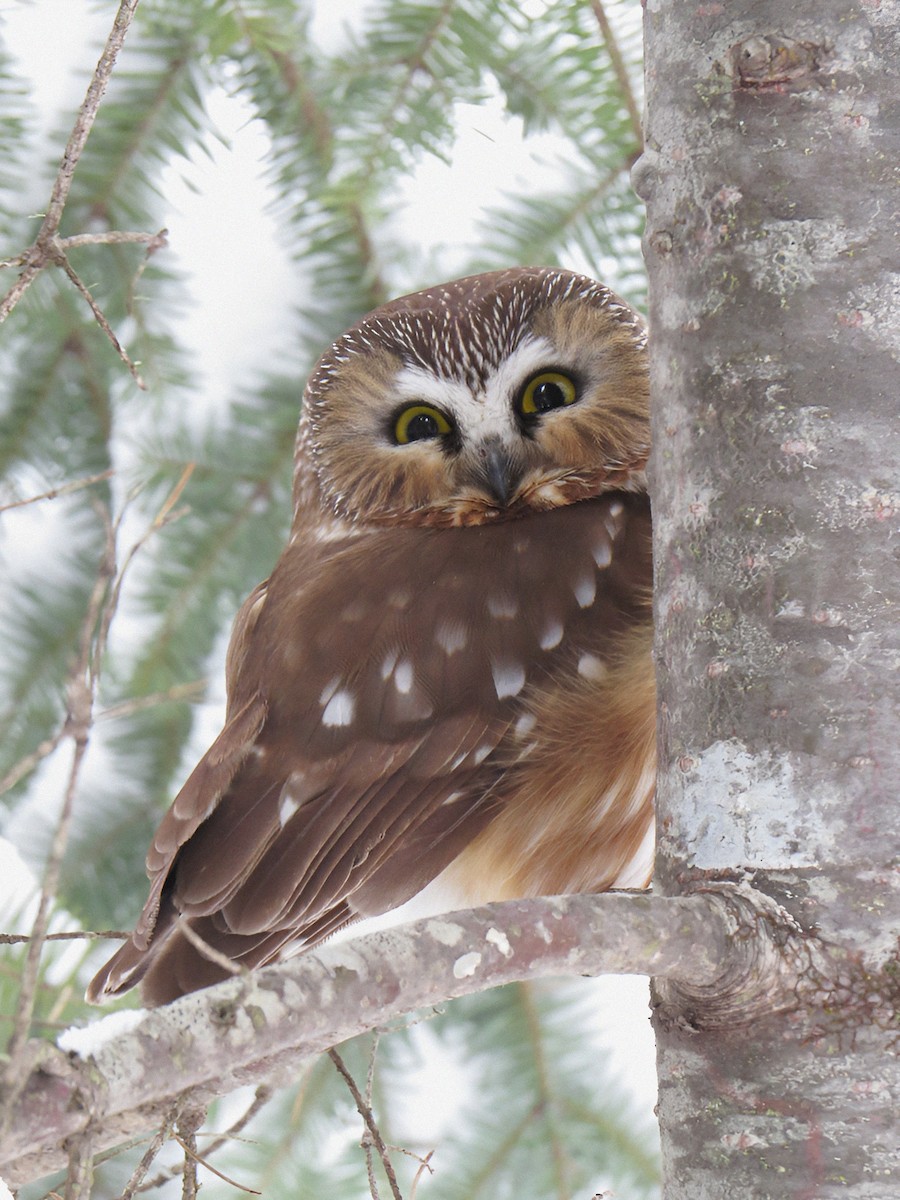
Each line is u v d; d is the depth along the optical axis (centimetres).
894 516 480
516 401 495
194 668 499
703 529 480
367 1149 482
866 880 479
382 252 498
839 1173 479
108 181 496
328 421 496
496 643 489
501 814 489
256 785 488
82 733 381
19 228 496
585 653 489
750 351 480
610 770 489
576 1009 498
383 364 496
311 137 496
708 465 480
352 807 488
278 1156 496
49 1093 360
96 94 479
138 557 499
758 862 479
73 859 498
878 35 480
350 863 488
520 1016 498
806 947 479
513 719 489
